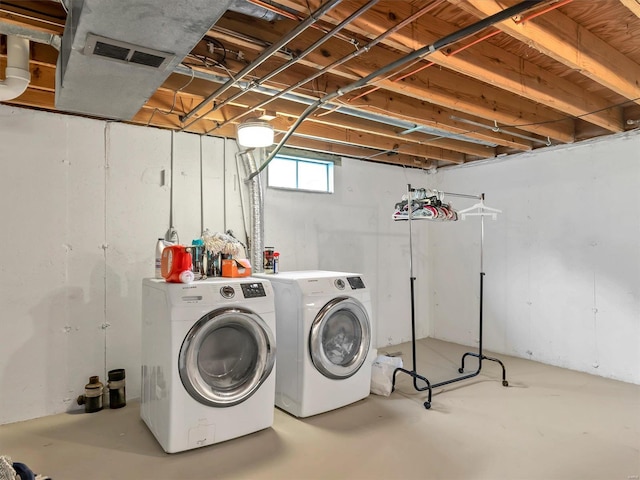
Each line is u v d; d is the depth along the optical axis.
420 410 2.94
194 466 2.21
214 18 1.47
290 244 4.21
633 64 2.54
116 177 3.23
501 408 2.96
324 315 2.86
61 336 2.98
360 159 4.79
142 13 1.43
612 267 3.62
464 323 4.89
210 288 2.46
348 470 2.16
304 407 2.80
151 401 2.58
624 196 3.55
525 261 4.27
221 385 2.49
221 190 3.73
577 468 2.15
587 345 3.78
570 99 2.88
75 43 1.64
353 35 2.29
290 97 2.83
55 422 2.78
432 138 4.02
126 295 3.25
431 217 3.37
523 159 4.30
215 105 2.88
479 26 1.72
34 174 2.90
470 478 2.08
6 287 2.79
